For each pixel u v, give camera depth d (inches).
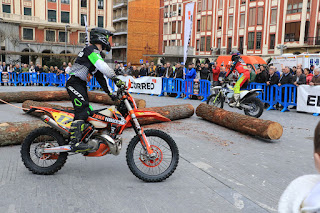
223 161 187.2
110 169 168.2
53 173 157.1
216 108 304.7
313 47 1295.5
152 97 569.0
